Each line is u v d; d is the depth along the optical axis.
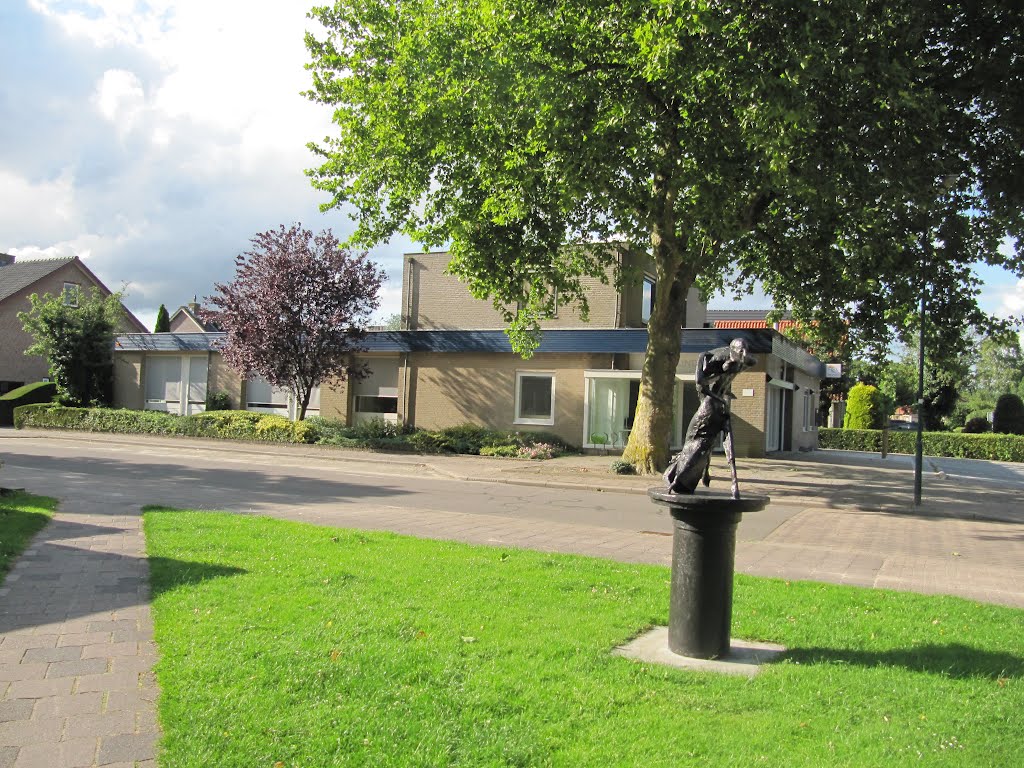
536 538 10.20
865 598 6.93
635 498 15.89
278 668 4.33
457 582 6.70
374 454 23.98
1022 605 7.34
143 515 10.12
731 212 14.77
